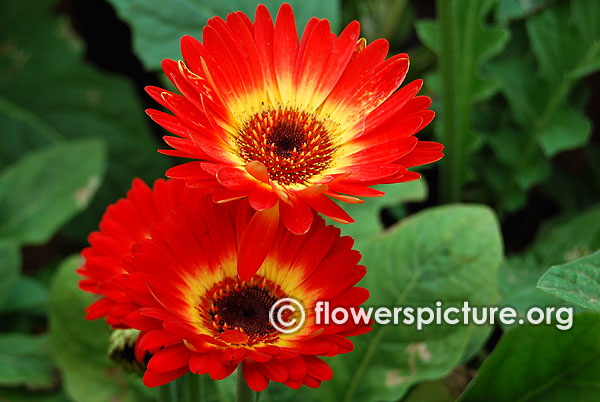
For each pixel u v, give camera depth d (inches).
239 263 16.3
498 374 20.5
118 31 37.2
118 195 32.8
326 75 17.8
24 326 27.8
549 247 25.8
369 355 22.0
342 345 16.3
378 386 21.7
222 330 16.9
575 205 30.5
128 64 37.9
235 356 15.8
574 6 27.2
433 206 31.7
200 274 16.9
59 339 23.8
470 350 21.8
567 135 27.7
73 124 33.4
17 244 26.2
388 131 17.0
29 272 35.3
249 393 17.2
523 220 32.3
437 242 22.5
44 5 34.3
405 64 17.4
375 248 22.8
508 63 28.5
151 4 25.9
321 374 16.0
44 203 28.1
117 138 33.3
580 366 20.1
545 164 28.5
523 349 20.2
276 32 17.8
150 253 16.4
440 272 22.2
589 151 31.5
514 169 29.0
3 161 32.9
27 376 24.5
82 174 28.7
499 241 22.3
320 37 17.8
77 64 33.9
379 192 16.3
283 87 17.9
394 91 17.4
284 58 17.8
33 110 33.4
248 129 17.7
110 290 17.3
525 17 28.1
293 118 17.8
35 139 33.0
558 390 20.4
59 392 25.1
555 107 28.0
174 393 18.9
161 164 33.5
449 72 25.0
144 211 17.8
